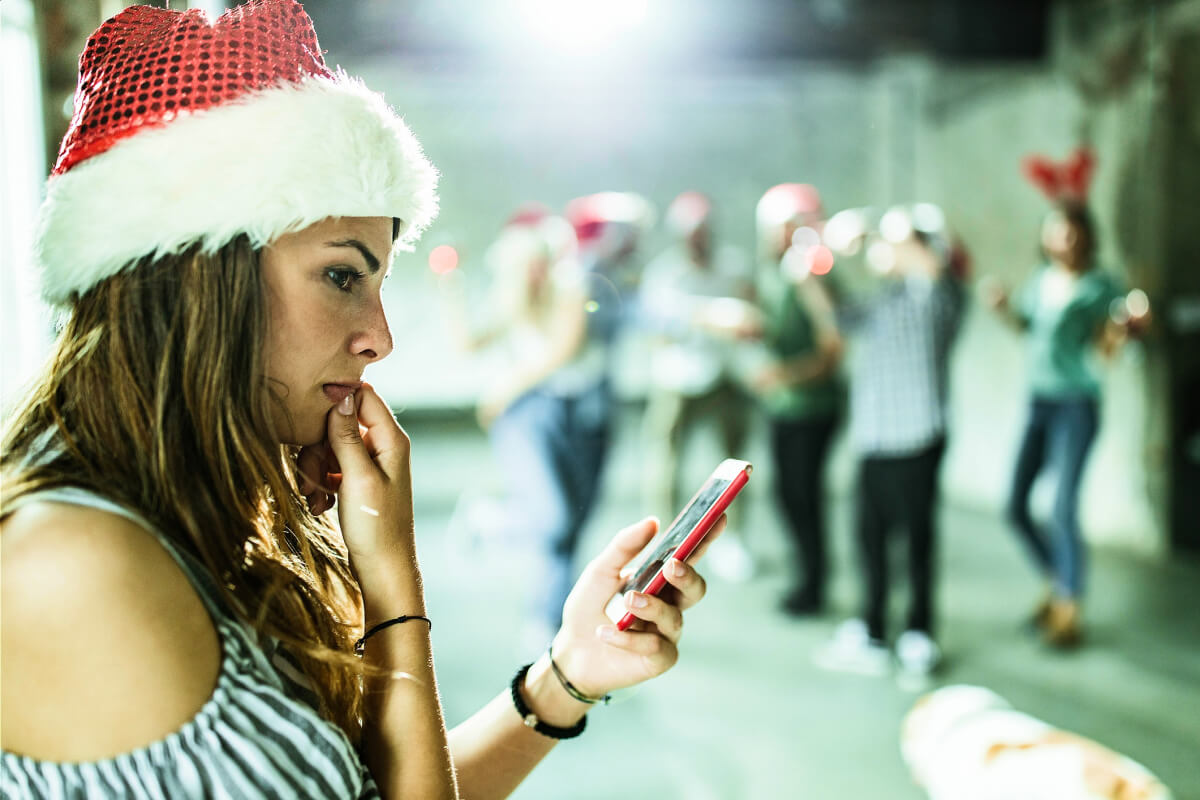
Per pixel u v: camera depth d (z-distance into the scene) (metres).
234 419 0.72
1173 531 5.01
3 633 0.61
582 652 0.96
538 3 5.52
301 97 0.72
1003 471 6.23
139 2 1.01
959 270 4.00
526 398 3.57
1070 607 3.88
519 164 6.55
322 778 0.68
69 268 0.71
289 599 0.77
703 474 6.73
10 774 0.62
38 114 1.84
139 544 0.65
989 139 6.11
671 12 6.06
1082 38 5.32
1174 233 4.89
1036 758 1.61
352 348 0.77
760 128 6.83
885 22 6.30
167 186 0.69
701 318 4.60
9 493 0.65
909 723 1.89
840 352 4.23
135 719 0.62
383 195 0.75
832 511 6.45
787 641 4.03
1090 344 3.88
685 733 3.17
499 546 5.36
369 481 0.80
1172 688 3.47
